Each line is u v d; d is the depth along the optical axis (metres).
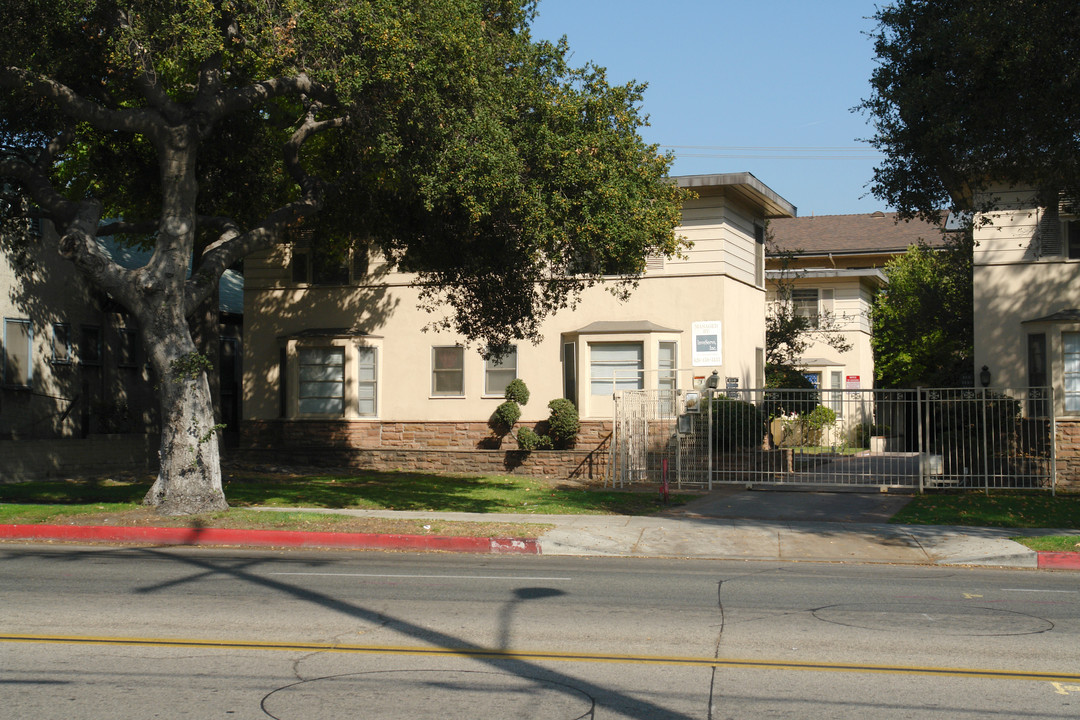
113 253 30.31
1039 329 22.64
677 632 8.08
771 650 7.46
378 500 18.72
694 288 25.45
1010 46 14.99
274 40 14.31
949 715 5.82
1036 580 11.50
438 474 25.59
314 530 14.52
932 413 22.77
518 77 16.03
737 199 26.78
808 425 26.64
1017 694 6.28
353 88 14.38
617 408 23.55
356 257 28.00
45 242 26.56
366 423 27.47
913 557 13.61
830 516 17.11
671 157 17.09
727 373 25.55
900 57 16.78
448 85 15.02
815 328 34.62
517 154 15.23
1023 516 16.89
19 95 16.53
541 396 26.47
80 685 6.34
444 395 27.28
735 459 22.86
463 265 18.19
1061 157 15.55
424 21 14.69
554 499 19.58
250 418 28.53
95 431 27.44
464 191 14.85
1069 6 14.58
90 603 9.05
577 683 6.48
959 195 18.00
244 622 8.28
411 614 8.70
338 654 7.21
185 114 15.75
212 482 15.89
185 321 16.00
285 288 28.55
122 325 29.88
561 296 19.67
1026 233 23.09
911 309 35.12
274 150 21.17
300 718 5.66
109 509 15.74
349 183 18.41
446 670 6.78
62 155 22.61
